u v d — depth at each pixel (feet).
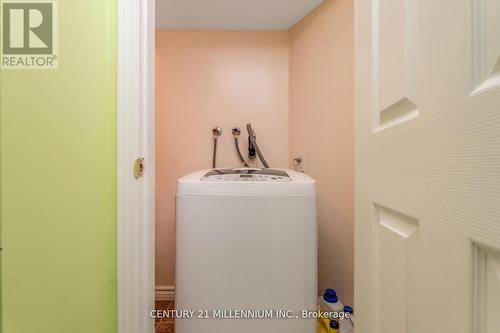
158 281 5.35
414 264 1.33
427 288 1.21
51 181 1.94
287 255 2.82
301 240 2.83
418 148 1.26
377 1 1.75
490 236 0.85
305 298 2.83
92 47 2.02
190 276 2.83
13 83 1.85
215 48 5.29
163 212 5.32
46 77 1.91
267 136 5.36
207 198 2.82
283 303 2.82
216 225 2.82
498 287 0.86
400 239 1.47
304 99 4.87
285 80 5.34
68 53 1.95
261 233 2.82
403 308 1.44
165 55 5.26
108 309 2.11
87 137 2.03
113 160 2.10
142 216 2.22
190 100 5.29
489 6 0.88
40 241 1.92
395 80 1.49
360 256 2.05
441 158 1.09
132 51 2.08
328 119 4.27
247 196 2.81
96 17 2.03
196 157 5.32
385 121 1.67
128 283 2.11
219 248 2.81
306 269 2.83
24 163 1.88
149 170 2.28
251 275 2.81
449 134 1.04
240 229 2.81
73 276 2.01
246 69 5.32
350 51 3.76
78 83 1.99
